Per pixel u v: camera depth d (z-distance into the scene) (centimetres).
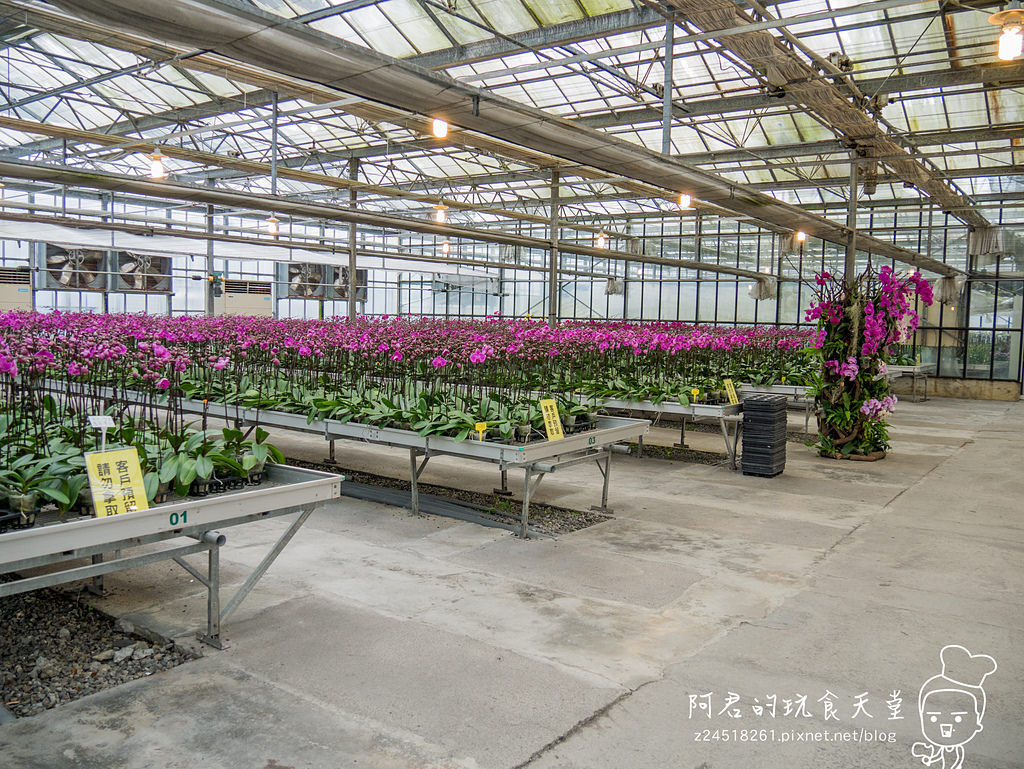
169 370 506
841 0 945
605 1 938
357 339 802
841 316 834
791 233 1756
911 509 607
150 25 421
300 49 480
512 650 324
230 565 430
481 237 1433
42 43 1298
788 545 496
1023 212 1733
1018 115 1255
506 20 1029
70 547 264
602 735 259
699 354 1010
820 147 1405
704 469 764
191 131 1212
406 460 766
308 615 358
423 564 440
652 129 1509
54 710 267
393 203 2441
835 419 834
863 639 345
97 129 1670
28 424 423
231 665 304
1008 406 1538
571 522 543
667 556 466
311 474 361
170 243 2123
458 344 738
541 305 2809
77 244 1923
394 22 1093
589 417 609
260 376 791
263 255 2308
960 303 1775
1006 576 439
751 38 768
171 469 334
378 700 278
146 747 244
